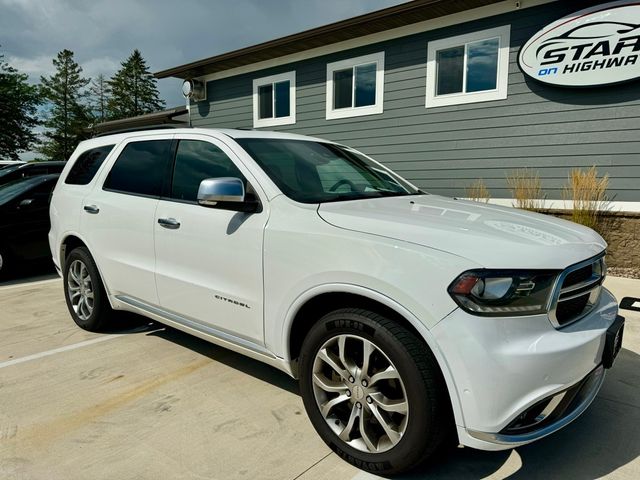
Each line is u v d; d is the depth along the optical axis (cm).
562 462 230
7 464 229
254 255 259
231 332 283
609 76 645
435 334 191
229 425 265
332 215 240
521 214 274
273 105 1086
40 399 295
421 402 197
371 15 800
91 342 396
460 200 328
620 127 655
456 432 210
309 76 1001
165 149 342
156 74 1253
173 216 311
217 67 1149
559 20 671
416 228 215
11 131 4581
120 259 359
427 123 837
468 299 187
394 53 861
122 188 366
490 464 229
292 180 282
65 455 237
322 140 369
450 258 194
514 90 735
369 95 910
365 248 215
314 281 230
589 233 253
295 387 313
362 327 214
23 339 405
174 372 336
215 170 301
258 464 229
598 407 282
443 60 810
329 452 239
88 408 284
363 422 220
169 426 264
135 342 396
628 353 356
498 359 183
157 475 221
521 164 742
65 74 5519
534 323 191
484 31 753
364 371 217
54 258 454
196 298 298
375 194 308
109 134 415
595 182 652
